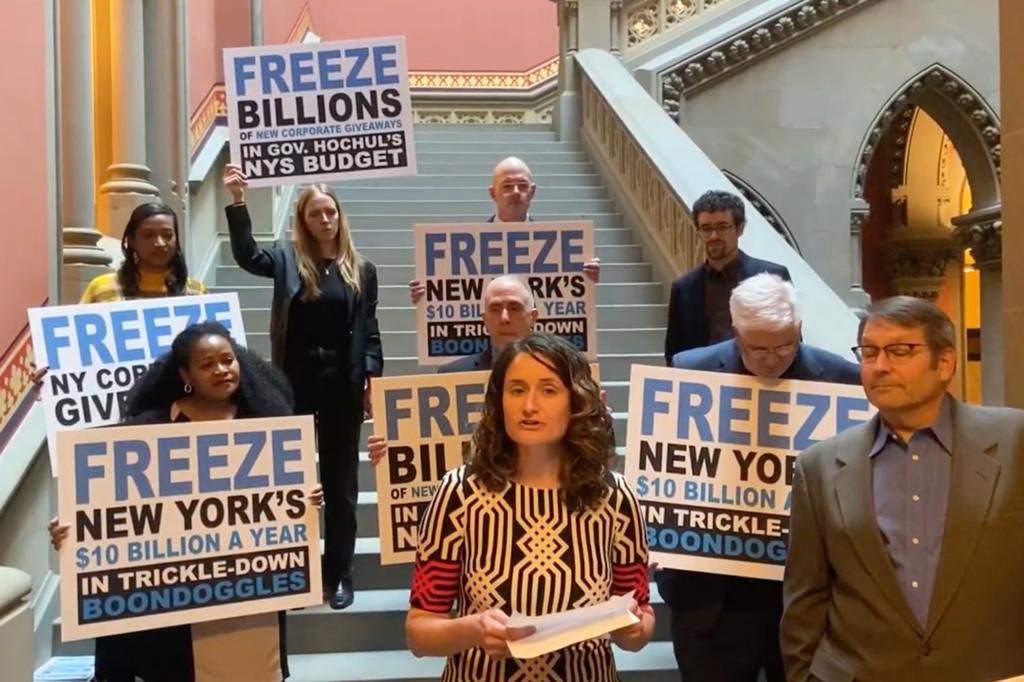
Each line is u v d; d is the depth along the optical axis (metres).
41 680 3.60
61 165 4.62
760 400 2.80
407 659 3.72
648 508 2.82
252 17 8.09
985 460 1.95
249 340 5.81
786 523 2.75
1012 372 2.54
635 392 2.86
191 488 2.69
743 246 4.92
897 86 9.38
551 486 2.00
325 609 3.85
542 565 1.95
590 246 3.77
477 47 12.97
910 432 2.04
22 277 3.94
